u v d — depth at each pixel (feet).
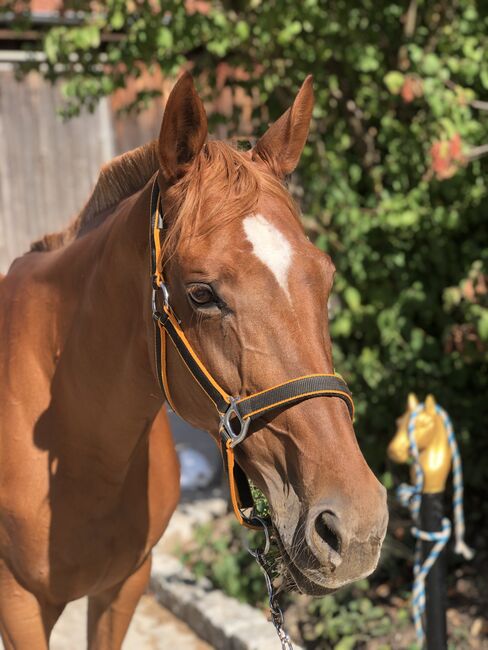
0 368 7.13
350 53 12.25
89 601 7.98
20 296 7.26
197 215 5.10
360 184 13.73
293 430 4.86
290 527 4.89
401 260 12.92
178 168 5.34
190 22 12.08
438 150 10.50
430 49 12.76
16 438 6.89
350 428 4.91
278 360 4.88
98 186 7.07
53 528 6.82
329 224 13.34
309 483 4.78
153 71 12.80
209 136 6.18
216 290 4.97
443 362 12.74
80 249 6.86
